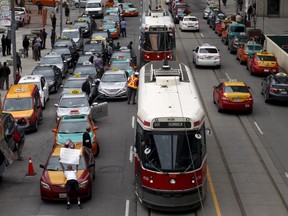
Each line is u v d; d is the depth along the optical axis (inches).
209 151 3002.0
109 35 6033.5
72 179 2304.4
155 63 2898.6
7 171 2773.1
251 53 5012.3
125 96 4060.0
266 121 3555.6
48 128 3467.0
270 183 2581.2
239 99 3641.7
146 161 2207.2
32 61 5403.5
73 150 2420.0
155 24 4569.4
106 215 2242.9
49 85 4244.6
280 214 2250.2
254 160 2874.0
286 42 5792.3
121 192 2476.6
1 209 2320.4
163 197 2186.3
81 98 3545.8
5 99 3457.2
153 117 2196.1
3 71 4281.5
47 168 2418.8
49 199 2341.3
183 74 2687.0
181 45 6156.5
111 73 4195.4
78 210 2293.3
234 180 2610.7
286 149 3038.9
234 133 3309.5
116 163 2837.1
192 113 2222.0
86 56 4840.1
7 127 2881.4
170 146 2198.6
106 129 3388.3
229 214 2242.9
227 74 4805.6
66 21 7741.1
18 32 6934.1
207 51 4992.6
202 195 2246.6
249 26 7165.4
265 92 4018.2
